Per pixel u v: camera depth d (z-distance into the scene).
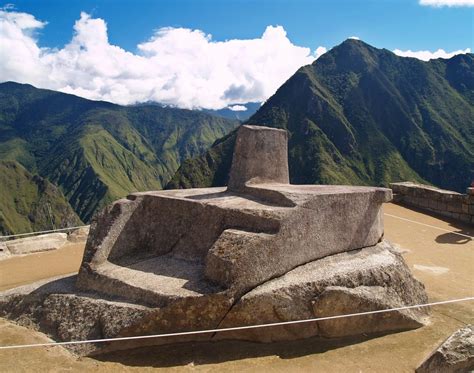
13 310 4.76
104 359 3.84
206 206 4.99
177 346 3.98
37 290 4.87
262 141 5.82
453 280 5.85
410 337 4.33
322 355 3.96
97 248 4.95
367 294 4.40
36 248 7.79
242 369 3.70
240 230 4.51
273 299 4.09
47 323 4.42
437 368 3.49
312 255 4.74
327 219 4.88
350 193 5.11
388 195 5.45
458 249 7.30
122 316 4.05
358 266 4.72
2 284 6.06
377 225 5.50
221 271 4.09
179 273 4.52
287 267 4.47
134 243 5.30
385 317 4.43
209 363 3.78
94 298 4.43
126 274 4.60
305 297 4.24
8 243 7.71
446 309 4.98
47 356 3.94
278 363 3.80
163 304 3.99
